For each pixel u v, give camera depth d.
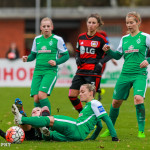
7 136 21.86
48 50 28.55
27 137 23.22
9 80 67.75
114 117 26.56
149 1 142.50
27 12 125.75
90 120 22.47
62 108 37.38
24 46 129.38
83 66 29.03
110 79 65.31
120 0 140.50
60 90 57.47
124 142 22.45
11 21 128.25
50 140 22.80
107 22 125.44
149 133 27.02
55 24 128.38
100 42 28.80
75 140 22.44
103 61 28.89
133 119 34.22
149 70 63.34
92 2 140.88
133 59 25.48
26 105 40.53
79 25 129.12
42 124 20.97
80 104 29.94
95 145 21.12
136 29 25.72
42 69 28.48
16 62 67.75
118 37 125.19
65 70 66.56
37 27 122.12
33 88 28.47
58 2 140.12
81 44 29.14
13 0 139.62
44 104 27.75
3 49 129.00
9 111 38.78
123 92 25.80
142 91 24.83
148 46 25.41
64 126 21.72
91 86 22.91
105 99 48.62
